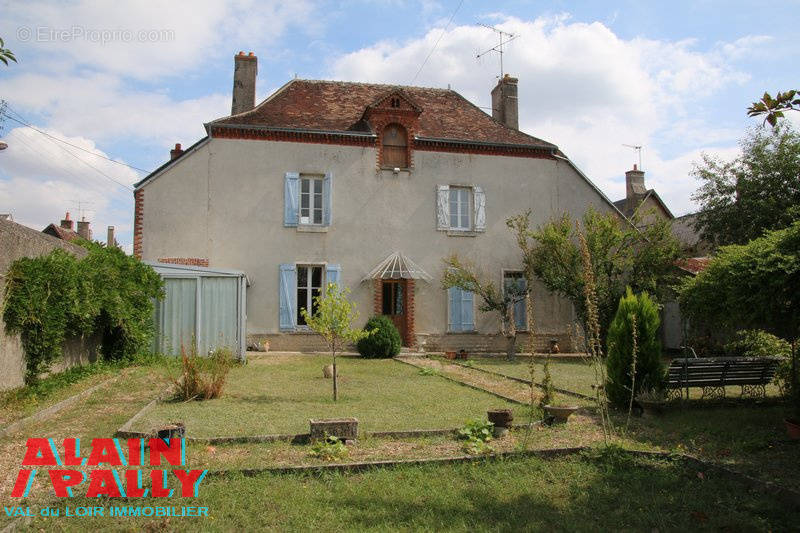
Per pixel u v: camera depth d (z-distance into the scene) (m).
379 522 4.48
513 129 22.11
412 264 19.41
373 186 19.66
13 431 6.80
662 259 18.69
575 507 4.91
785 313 7.38
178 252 18.05
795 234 7.20
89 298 10.80
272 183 18.86
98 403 8.73
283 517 4.52
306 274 19.22
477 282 19.09
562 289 18.64
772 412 8.59
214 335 15.09
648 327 8.84
